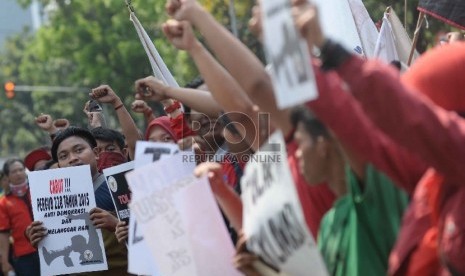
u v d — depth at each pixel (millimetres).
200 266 4414
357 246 3721
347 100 3389
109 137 8164
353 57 3193
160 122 6371
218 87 4531
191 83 5926
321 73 3352
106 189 7672
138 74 44938
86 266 7391
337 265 3855
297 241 3729
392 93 3135
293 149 4309
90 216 7309
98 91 7332
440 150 3162
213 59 4496
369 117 3229
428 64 3473
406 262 3504
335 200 4207
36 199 7426
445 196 3424
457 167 3186
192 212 4430
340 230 3840
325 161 3844
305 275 3779
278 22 3139
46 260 7418
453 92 3422
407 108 3133
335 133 3480
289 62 3115
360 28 7066
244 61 4074
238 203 4492
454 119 3199
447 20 6195
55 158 7898
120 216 7000
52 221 7422
